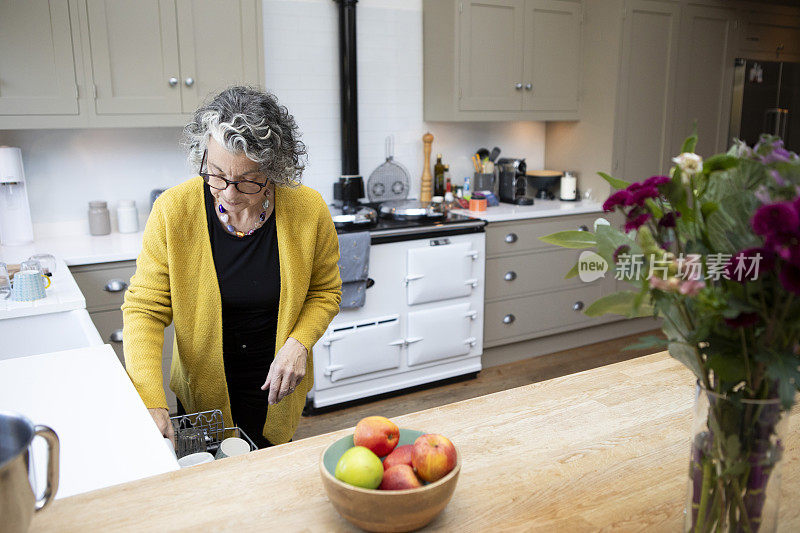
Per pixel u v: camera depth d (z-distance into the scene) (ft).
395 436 3.27
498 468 3.62
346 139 12.33
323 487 3.44
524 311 13.07
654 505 3.31
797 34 16.11
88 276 9.34
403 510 2.88
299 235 5.67
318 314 5.87
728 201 2.52
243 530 3.07
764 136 2.64
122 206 11.00
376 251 10.89
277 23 11.80
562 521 3.16
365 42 12.66
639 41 13.51
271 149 4.83
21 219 9.98
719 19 14.61
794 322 2.48
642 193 2.57
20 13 8.99
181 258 5.42
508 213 12.53
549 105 13.78
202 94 10.31
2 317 6.84
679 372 5.04
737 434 2.64
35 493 2.56
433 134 13.83
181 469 3.61
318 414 11.08
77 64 9.42
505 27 12.85
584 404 4.46
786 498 3.37
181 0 9.91
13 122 9.19
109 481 3.60
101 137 10.94
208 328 5.61
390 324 11.25
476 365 12.53
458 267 11.69
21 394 4.65
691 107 14.62
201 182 5.46
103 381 4.88
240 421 6.07
